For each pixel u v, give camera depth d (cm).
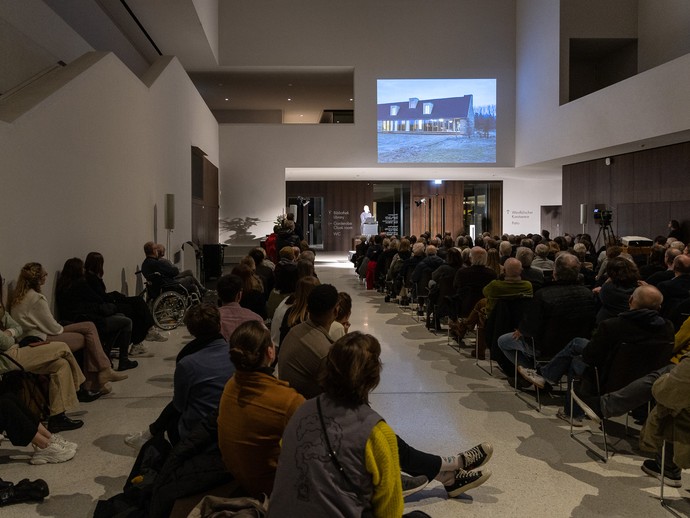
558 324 446
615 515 291
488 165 1858
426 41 1838
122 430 411
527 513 294
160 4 1314
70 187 613
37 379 383
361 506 163
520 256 634
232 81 1998
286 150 1864
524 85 1786
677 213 1323
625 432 406
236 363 225
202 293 891
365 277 1296
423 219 2300
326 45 1823
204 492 231
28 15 762
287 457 169
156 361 618
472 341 722
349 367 171
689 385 273
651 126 1217
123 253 802
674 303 512
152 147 964
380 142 1850
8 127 479
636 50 1673
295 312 373
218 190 1844
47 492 310
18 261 494
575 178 1731
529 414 445
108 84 739
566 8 1598
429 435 401
